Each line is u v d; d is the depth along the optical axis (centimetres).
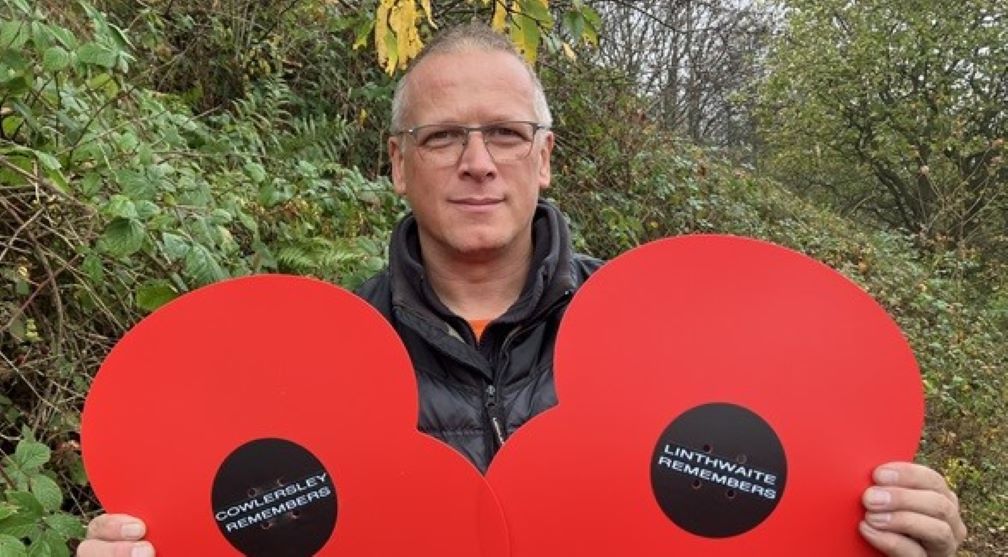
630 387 147
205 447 143
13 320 192
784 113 1527
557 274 174
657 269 150
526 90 177
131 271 214
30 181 200
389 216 329
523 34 299
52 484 164
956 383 564
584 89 600
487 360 171
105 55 206
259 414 145
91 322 219
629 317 149
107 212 187
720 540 145
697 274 150
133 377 142
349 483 144
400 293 172
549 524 144
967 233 1157
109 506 140
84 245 197
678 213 623
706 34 1042
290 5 448
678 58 1001
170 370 143
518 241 179
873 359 147
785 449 146
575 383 147
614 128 602
